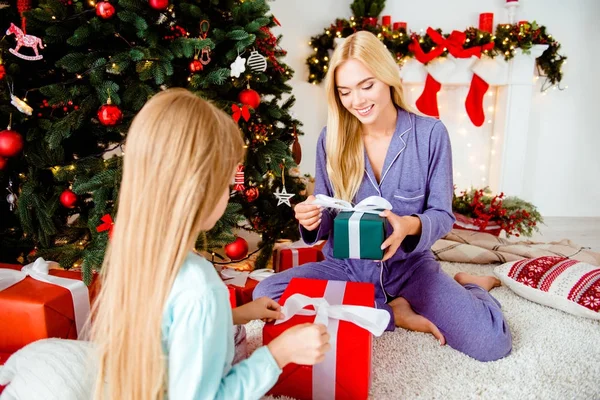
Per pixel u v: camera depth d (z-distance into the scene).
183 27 1.55
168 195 0.65
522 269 1.65
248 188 1.74
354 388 1.01
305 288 1.19
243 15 1.59
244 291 1.51
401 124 1.36
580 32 3.08
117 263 0.68
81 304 1.31
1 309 1.21
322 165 1.47
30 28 1.37
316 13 2.99
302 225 1.28
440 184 1.33
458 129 3.19
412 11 3.03
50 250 1.45
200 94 1.45
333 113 1.36
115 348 0.67
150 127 0.67
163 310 0.66
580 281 1.51
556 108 3.17
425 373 1.18
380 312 1.00
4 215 1.65
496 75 2.94
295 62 3.03
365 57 1.21
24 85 1.48
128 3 1.34
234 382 0.71
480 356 1.24
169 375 0.66
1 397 0.85
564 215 3.32
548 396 1.10
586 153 3.25
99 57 1.39
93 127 1.51
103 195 1.34
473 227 2.42
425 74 2.94
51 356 0.89
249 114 1.50
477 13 3.04
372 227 1.08
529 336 1.38
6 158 1.41
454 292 1.29
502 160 3.08
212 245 1.51
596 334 1.39
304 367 1.02
